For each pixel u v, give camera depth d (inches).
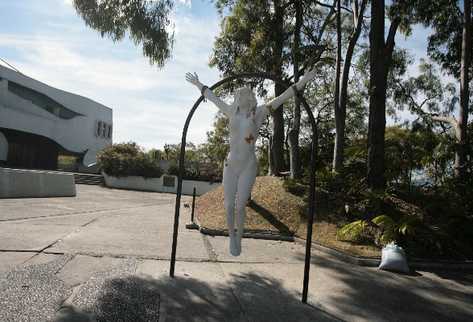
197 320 170.2
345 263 307.4
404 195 475.8
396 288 247.8
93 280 206.4
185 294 200.8
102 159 1227.9
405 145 537.6
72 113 1646.2
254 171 221.1
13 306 164.7
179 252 289.4
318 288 232.8
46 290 185.5
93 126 1748.3
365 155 507.5
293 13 566.9
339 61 504.4
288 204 450.9
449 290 253.3
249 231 391.2
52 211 443.2
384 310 204.7
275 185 509.7
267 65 542.3
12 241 272.8
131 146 1290.6
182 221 450.9
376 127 458.3
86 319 159.9
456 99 795.4
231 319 175.0
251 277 243.0
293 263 290.4
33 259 235.8
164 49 411.5
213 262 271.7
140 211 534.9
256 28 547.8
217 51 595.8
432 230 371.9
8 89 1339.8
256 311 186.9
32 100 1469.0
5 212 399.2
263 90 575.2
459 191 443.2
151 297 190.7
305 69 547.8
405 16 441.1
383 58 461.7
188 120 242.1
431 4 445.1
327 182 474.3
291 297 212.4
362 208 419.2
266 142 1062.4
